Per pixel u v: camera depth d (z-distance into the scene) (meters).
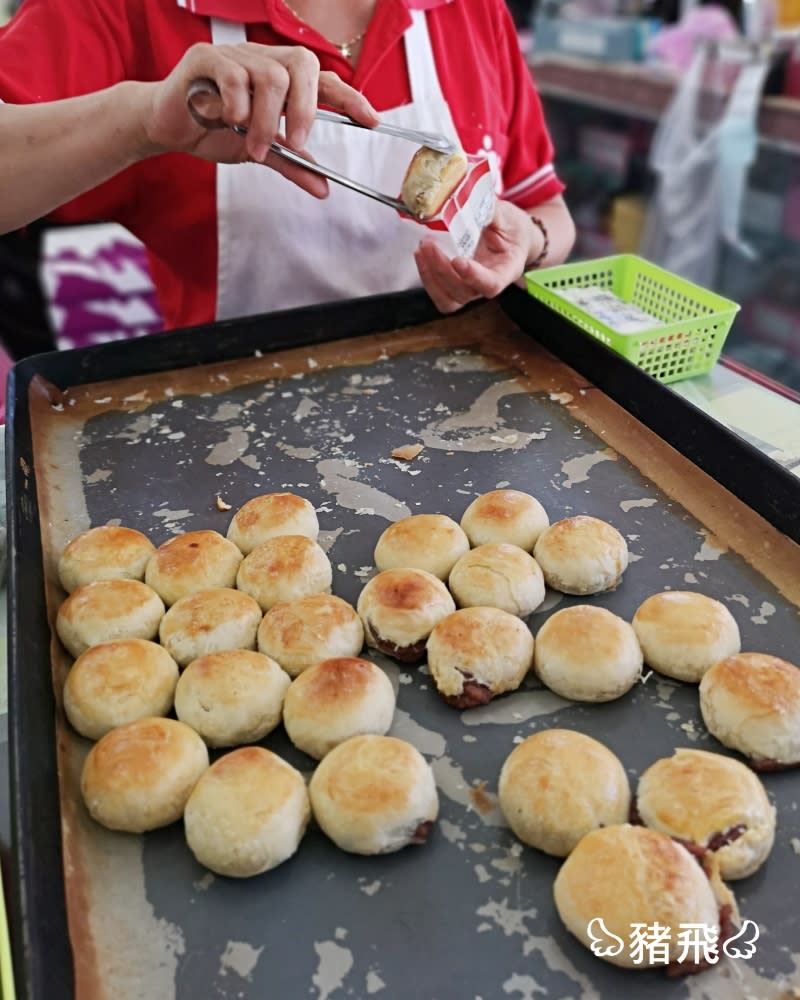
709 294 1.85
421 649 1.23
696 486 1.50
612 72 3.82
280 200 1.95
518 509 1.42
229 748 1.13
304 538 1.38
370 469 1.60
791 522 1.36
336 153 1.95
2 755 1.09
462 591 1.31
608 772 1.02
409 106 1.97
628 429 1.65
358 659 1.16
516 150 2.28
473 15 2.10
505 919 0.93
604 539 1.34
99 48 1.79
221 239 1.98
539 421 1.69
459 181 1.58
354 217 2.03
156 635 1.29
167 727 1.08
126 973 0.88
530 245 2.06
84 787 1.02
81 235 3.06
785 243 3.56
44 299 3.01
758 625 1.25
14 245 2.96
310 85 1.39
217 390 1.80
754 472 1.41
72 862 0.97
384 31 1.89
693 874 0.90
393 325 1.97
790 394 1.79
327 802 1.00
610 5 4.16
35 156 1.58
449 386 1.81
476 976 0.88
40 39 1.73
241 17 1.79
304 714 1.10
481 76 2.06
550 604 1.33
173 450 1.64
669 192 3.67
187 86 1.40
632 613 1.30
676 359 1.81
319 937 0.92
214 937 0.91
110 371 1.79
